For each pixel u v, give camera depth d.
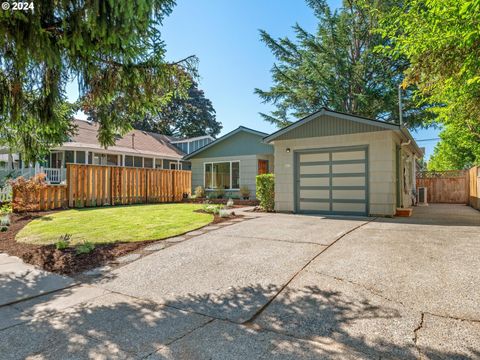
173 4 4.15
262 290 3.41
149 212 9.76
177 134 37.66
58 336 2.54
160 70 4.82
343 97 18.27
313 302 3.05
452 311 2.74
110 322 2.78
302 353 2.22
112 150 18.08
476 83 4.88
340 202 9.16
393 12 5.64
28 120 5.06
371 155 8.66
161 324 2.72
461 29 4.13
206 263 4.40
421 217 8.20
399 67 16.94
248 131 15.76
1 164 14.98
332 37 18.08
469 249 4.41
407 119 17.81
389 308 2.85
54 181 16.08
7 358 2.23
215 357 2.19
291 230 6.38
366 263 4.02
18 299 3.37
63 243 5.28
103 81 4.60
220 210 9.09
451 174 15.92
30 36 3.28
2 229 7.08
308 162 9.68
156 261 4.58
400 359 2.12
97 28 3.35
